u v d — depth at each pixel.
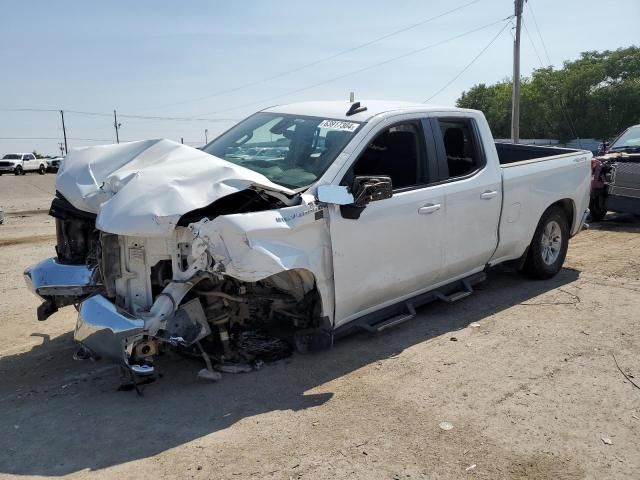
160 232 3.78
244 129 5.64
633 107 60.72
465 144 5.84
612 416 3.92
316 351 4.91
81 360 4.86
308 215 4.25
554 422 3.84
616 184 10.71
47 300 4.63
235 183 4.02
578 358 4.83
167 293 4.00
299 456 3.45
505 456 3.47
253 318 4.83
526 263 6.88
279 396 4.19
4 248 9.91
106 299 4.09
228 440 3.62
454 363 4.74
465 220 5.57
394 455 3.47
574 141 57.78
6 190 29.92
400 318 5.21
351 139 4.77
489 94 72.31
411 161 5.27
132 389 4.30
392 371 4.59
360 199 4.41
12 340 5.38
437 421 3.85
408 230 5.01
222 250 3.81
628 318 5.73
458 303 6.23
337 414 3.94
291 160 4.86
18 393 4.29
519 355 4.89
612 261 7.99
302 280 4.48
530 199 6.39
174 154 4.47
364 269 4.71
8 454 3.49
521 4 29.42
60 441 3.62
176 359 4.78
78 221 4.43
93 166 4.56
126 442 3.61
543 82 64.19
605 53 65.62
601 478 3.27
